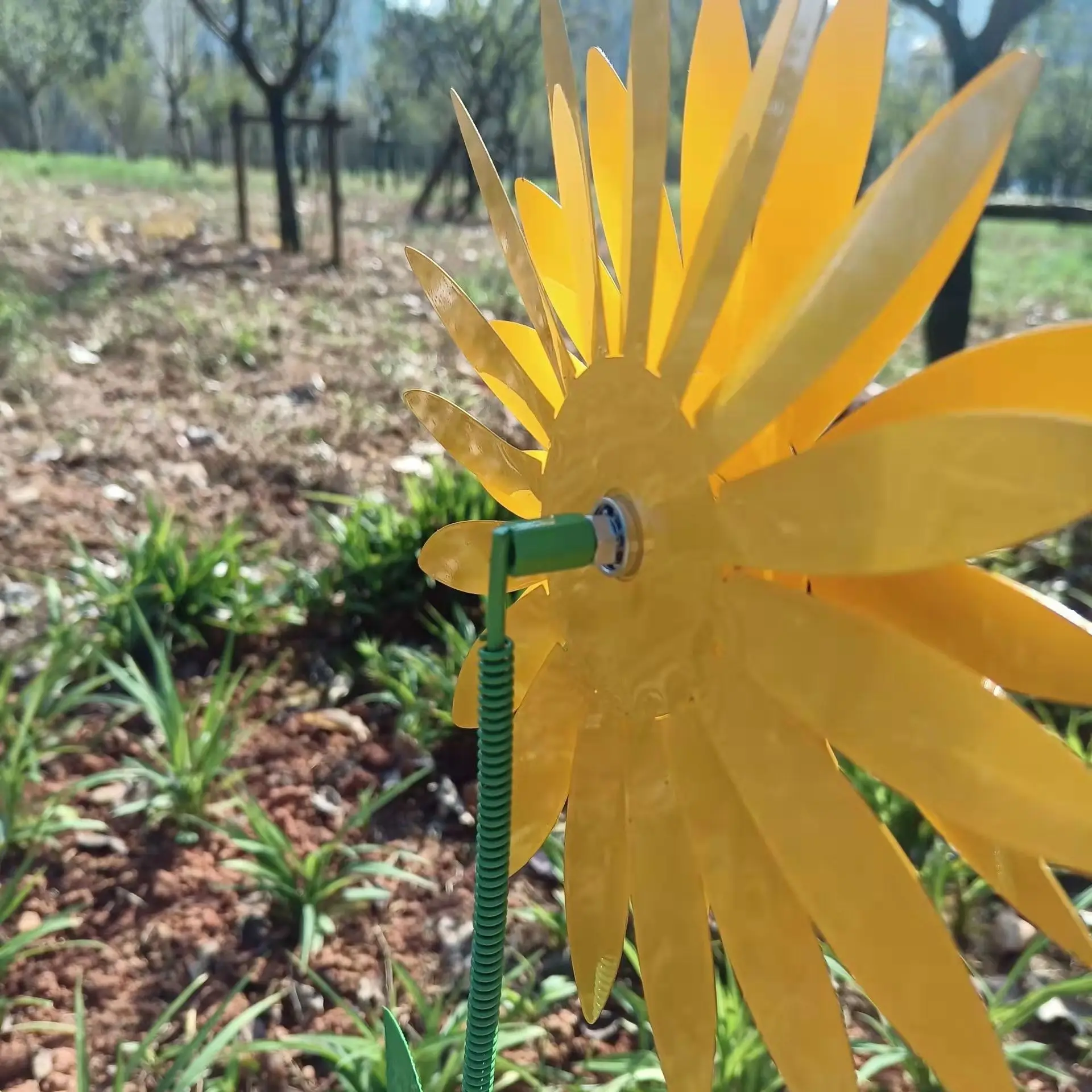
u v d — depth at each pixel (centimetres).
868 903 24
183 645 116
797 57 23
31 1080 68
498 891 30
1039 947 67
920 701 23
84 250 329
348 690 112
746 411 24
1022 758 21
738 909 27
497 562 28
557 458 32
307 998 75
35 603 122
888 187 22
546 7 31
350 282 322
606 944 32
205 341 233
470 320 35
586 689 32
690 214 29
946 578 27
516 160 618
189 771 91
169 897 83
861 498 22
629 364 28
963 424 21
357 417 192
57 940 79
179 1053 63
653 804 29
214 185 633
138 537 129
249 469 165
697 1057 29
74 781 95
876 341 25
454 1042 64
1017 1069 70
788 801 25
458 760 102
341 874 85
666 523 27
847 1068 26
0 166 584
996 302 328
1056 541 136
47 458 162
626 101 31
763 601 25
